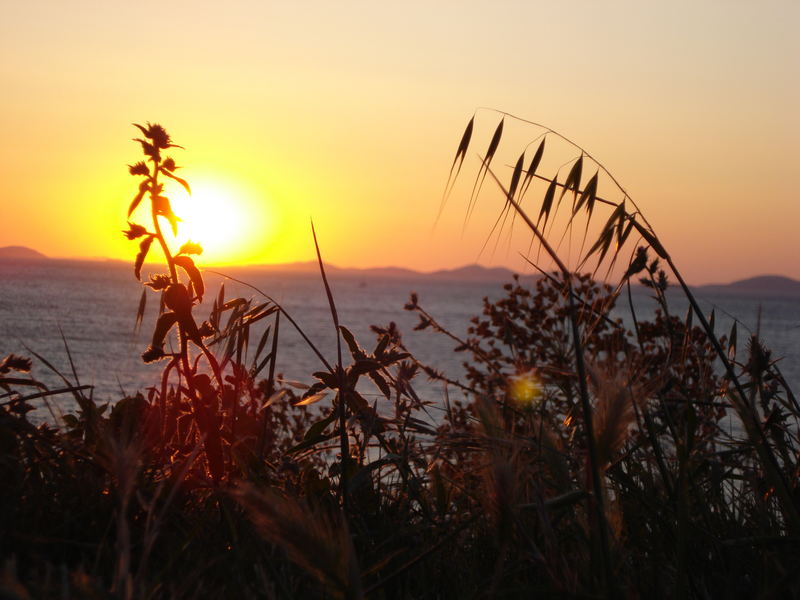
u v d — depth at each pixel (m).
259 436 2.59
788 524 2.02
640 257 2.20
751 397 2.12
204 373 2.59
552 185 2.05
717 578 1.84
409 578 1.98
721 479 2.34
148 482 2.20
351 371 2.50
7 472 2.13
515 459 1.74
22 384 2.56
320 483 2.35
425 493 2.47
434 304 172.25
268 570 1.75
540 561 1.56
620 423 1.54
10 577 1.01
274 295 151.88
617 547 1.66
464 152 1.97
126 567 1.13
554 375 2.48
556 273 2.06
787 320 129.75
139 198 2.34
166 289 2.45
